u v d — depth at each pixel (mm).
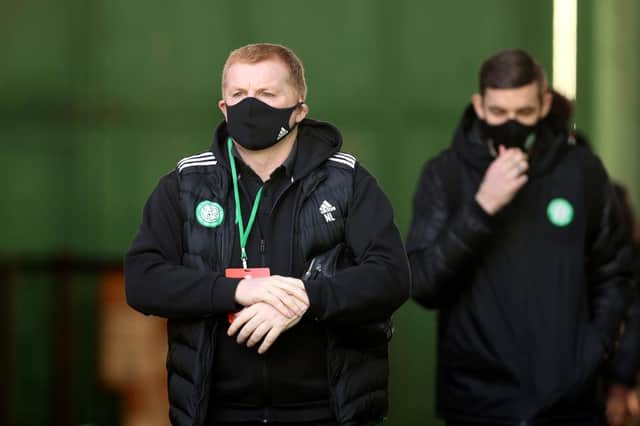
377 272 11844
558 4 27609
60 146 27016
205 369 11836
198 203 12141
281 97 11844
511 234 16062
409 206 27281
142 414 26234
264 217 12086
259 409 12008
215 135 12383
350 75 27203
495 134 15945
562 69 27609
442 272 15891
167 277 11867
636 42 28344
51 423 26172
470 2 27297
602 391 17969
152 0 27094
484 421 16016
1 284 26016
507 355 15844
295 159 12148
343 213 12078
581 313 16000
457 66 27312
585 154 16531
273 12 27047
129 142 27172
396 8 27281
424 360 26766
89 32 27141
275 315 11492
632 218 19094
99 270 26578
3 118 26828
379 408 12242
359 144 27203
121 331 26375
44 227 26859
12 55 26891
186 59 27141
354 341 12008
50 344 26359
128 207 27094
